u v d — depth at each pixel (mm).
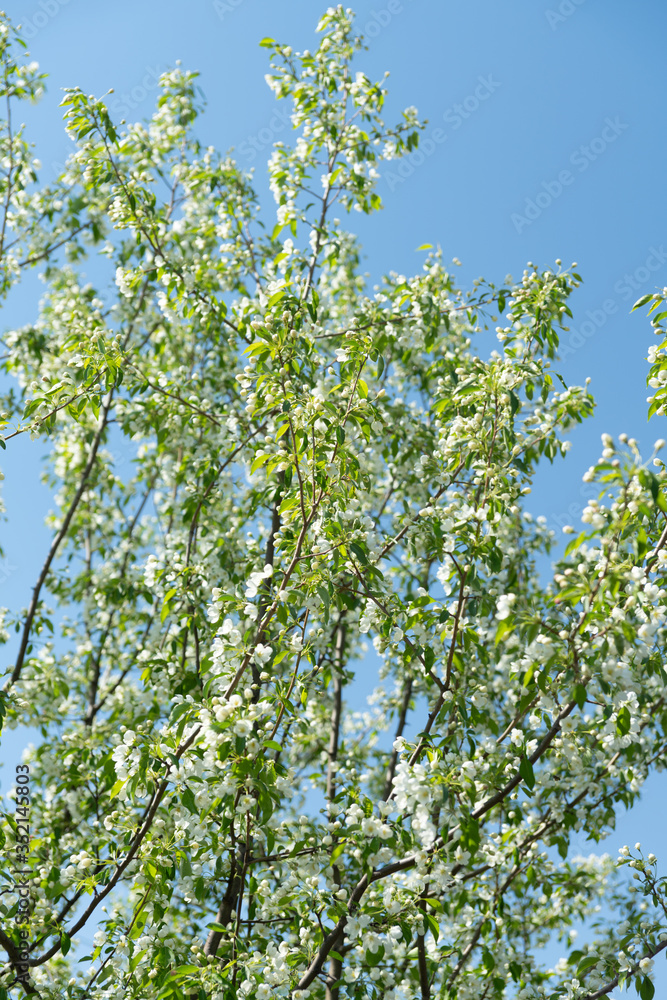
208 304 7219
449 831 4555
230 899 5273
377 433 6969
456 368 6727
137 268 7281
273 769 4082
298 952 4668
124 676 8641
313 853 4773
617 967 4953
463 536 4961
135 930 4527
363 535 4527
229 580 6824
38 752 7410
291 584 4746
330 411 4531
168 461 8469
